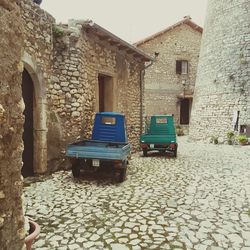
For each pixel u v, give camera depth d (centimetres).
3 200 181
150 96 2472
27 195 573
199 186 668
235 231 415
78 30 832
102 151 673
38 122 727
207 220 456
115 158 664
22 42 202
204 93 2008
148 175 784
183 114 2636
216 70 1922
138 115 1395
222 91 1864
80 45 849
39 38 710
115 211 491
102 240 381
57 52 802
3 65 178
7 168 186
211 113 1925
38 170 731
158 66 2488
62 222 441
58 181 690
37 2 740
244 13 1802
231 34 1855
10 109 187
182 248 361
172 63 2511
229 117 1803
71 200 547
